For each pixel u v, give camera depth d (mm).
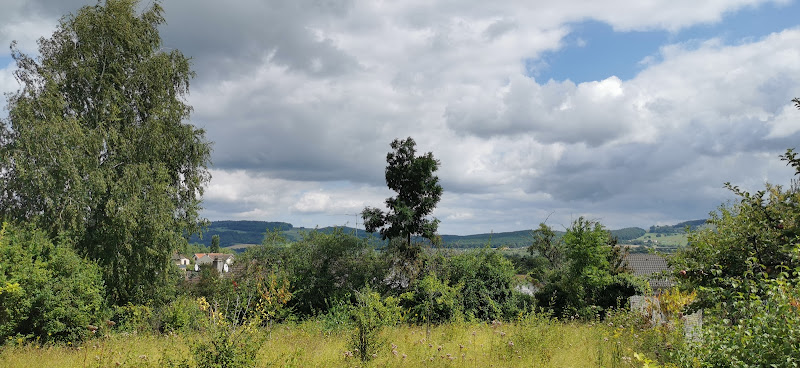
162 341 11398
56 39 23656
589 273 20844
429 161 27172
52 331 15109
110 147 23609
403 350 10219
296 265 25281
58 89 22969
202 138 27016
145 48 25750
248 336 7402
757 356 4824
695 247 7770
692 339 6285
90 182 21828
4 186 21312
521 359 9305
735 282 6398
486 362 9156
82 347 12203
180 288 28062
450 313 19172
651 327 10414
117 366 8242
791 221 7176
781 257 7020
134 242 23359
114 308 20125
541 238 36031
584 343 10742
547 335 10695
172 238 24578
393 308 12680
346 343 10180
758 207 7621
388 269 25594
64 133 21172
